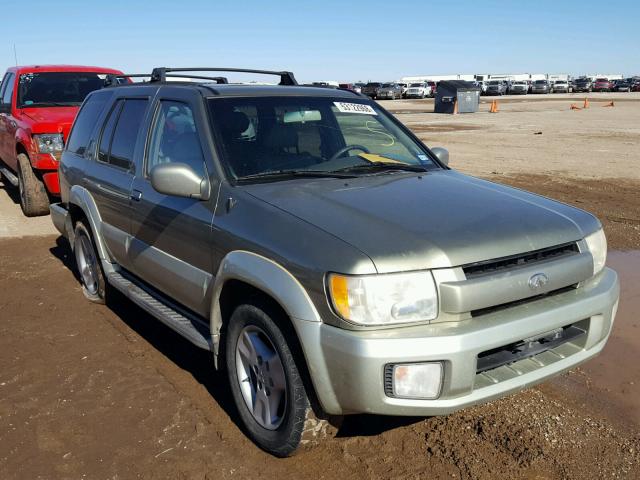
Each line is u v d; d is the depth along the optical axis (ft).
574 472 10.10
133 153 14.70
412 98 207.62
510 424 11.47
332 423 10.02
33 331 15.99
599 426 11.46
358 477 10.02
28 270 21.36
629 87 241.35
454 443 10.89
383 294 8.71
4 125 32.12
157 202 12.96
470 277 9.14
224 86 13.55
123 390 12.87
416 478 9.97
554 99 181.47
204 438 11.12
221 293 11.07
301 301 9.14
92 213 16.29
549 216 10.76
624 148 57.26
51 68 32.58
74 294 18.88
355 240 9.18
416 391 8.80
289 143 12.74
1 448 10.85
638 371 13.71
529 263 9.78
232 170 11.64
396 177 12.35
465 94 117.50
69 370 13.79
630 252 23.30
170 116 13.67
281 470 10.21
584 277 10.41
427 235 9.37
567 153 53.57
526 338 9.46
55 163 27.12
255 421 10.76
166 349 14.89
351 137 14.02
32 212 29.48
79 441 11.05
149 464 10.39
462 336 8.77
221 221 11.01
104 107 17.25
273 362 10.19
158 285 13.73
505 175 41.06
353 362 8.64
